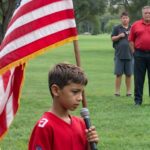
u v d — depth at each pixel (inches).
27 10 241.6
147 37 583.2
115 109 561.9
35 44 239.8
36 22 241.6
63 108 192.1
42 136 187.5
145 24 587.5
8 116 245.6
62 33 242.5
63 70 189.5
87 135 194.7
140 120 491.5
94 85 890.7
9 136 410.6
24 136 411.2
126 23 698.8
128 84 703.7
